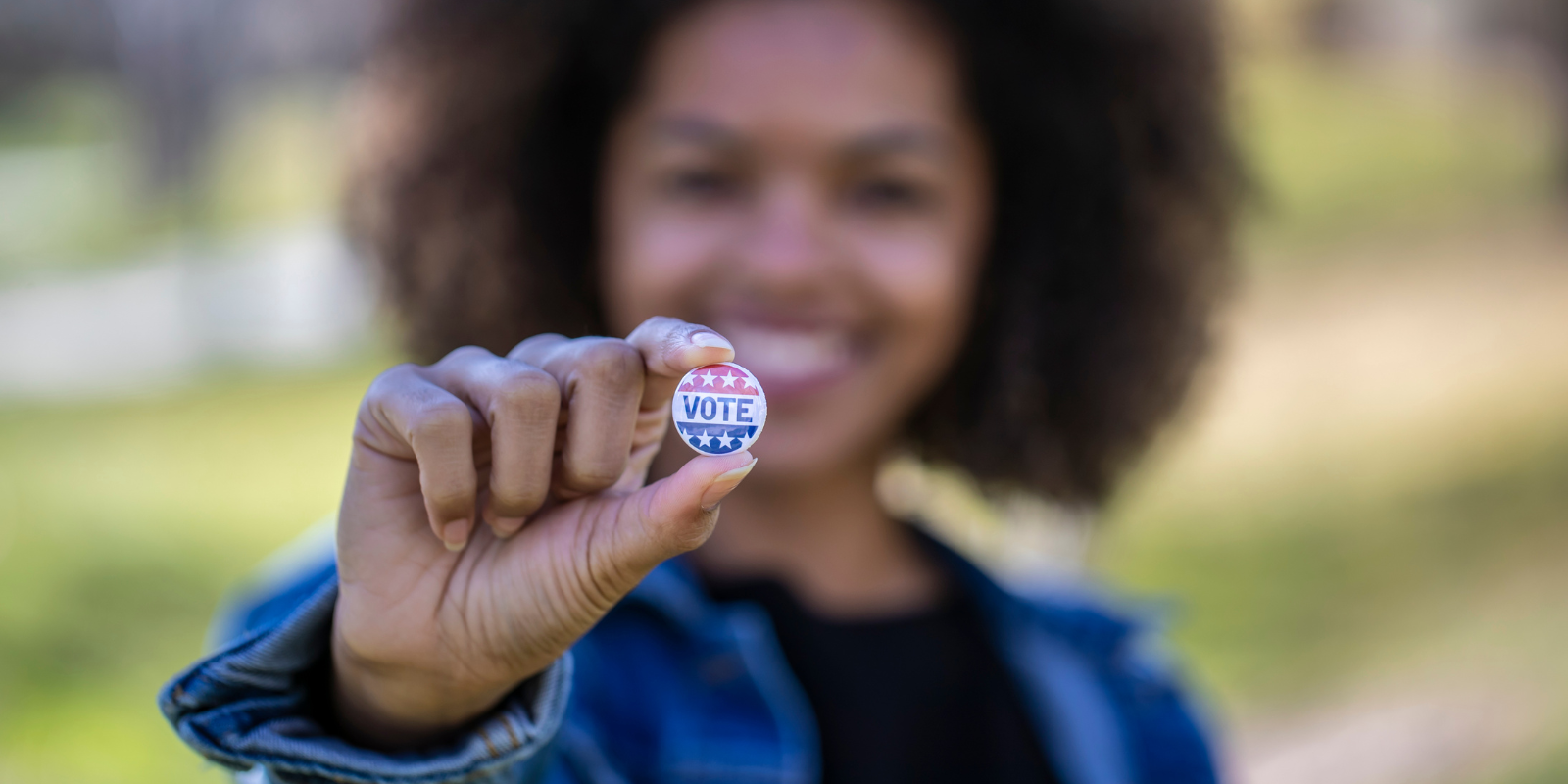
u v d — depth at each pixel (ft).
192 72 58.39
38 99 71.10
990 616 7.74
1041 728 7.53
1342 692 19.11
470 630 4.05
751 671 6.59
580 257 8.36
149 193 59.36
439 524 3.85
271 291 48.91
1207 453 30.89
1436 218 48.73
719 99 6.95
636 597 6.66
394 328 9.11
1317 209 48.60
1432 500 27.20
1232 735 17.89
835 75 6.95
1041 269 8.42
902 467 9.62
